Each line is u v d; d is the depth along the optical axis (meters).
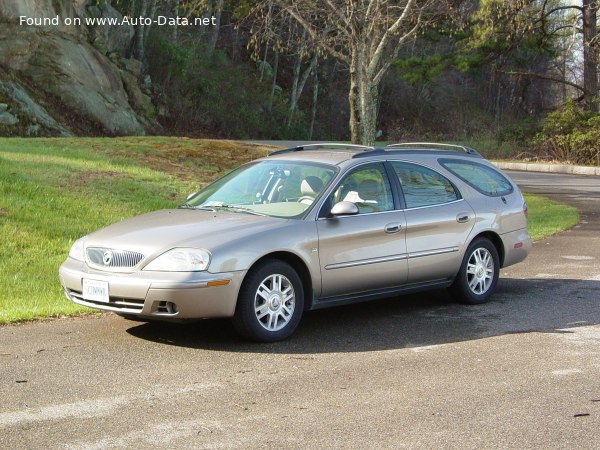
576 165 35.03
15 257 10.91
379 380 6.01
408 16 21.56
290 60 62.78
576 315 8.30
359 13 19.98
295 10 21.62
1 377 5.99
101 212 13.66
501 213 9.16
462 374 6.17
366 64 20.31
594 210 19.55
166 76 47.16
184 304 6.67
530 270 11.11
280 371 6.25
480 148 41.81
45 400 5.47
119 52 42.47
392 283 8.06
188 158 20.20
